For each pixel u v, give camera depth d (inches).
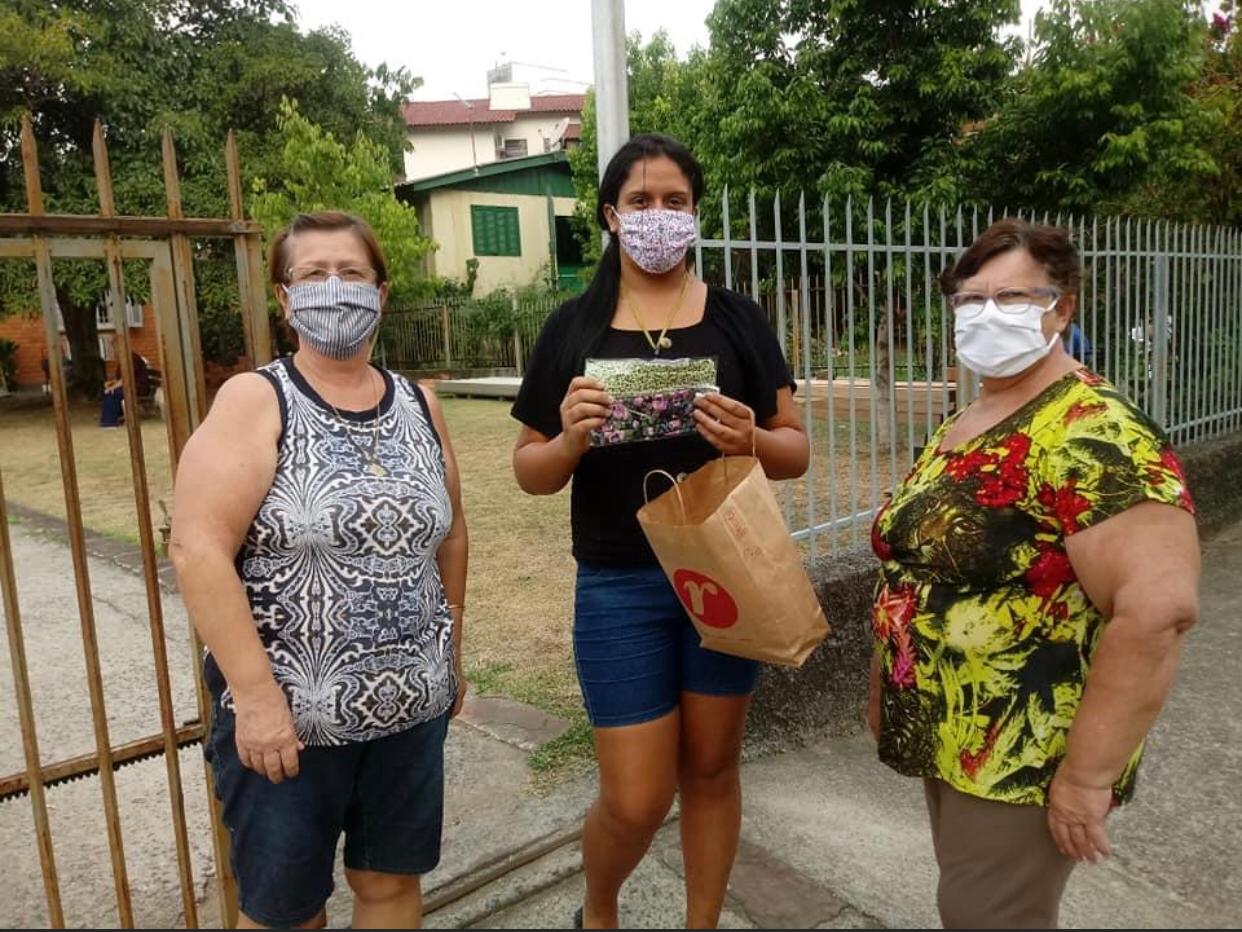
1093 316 216.1
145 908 107.3
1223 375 266.2
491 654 181.6
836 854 117.7
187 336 90.9
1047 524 66.6
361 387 81.5
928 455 79.0
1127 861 114.8
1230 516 255.8
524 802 126.6
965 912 70.0
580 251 912.3
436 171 1374.3
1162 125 301.7
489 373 743.1
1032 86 314.7
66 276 524.1
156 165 599.8
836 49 324.2
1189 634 187.0
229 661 69.2
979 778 69.4
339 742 74.6
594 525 90.4
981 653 69.4
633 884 111.8
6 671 181.0
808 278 151.3
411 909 85.5
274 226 584.1
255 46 661.3
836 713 152.7
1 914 105.6
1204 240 252.5
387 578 75.4
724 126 327.6
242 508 70.9
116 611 215.9
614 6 132.3
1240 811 124.8
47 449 473.4
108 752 88.5
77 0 585.0
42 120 590.9
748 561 76.2
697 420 83.2
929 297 166.4
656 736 89.1
